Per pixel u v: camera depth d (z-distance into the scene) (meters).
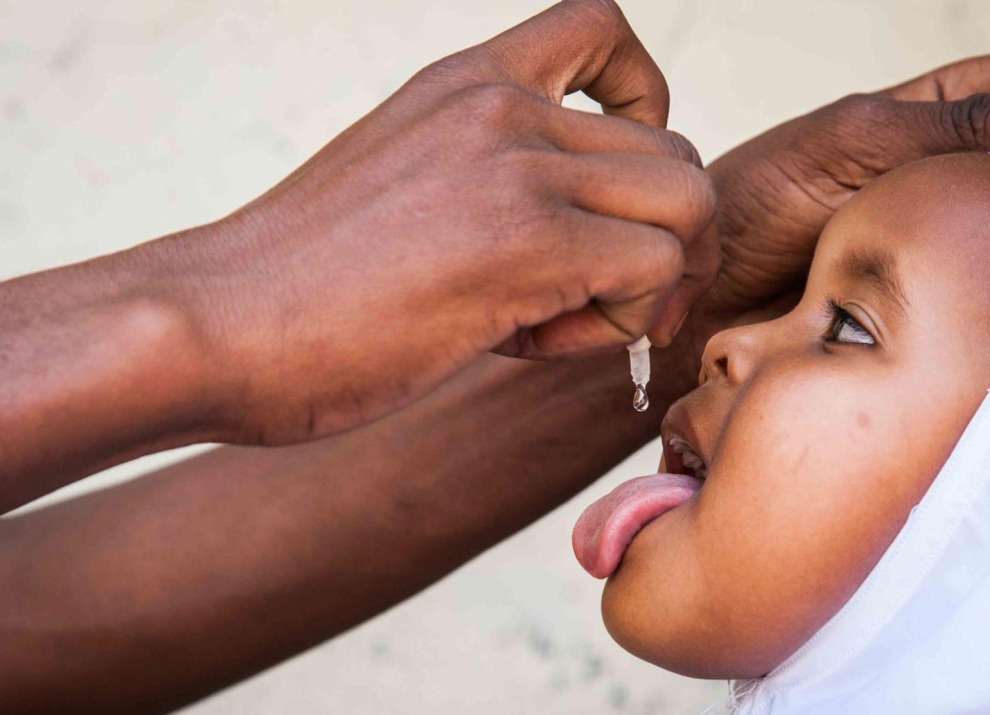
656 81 1.05
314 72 2.11
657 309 0.93
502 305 0.89
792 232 1.28
